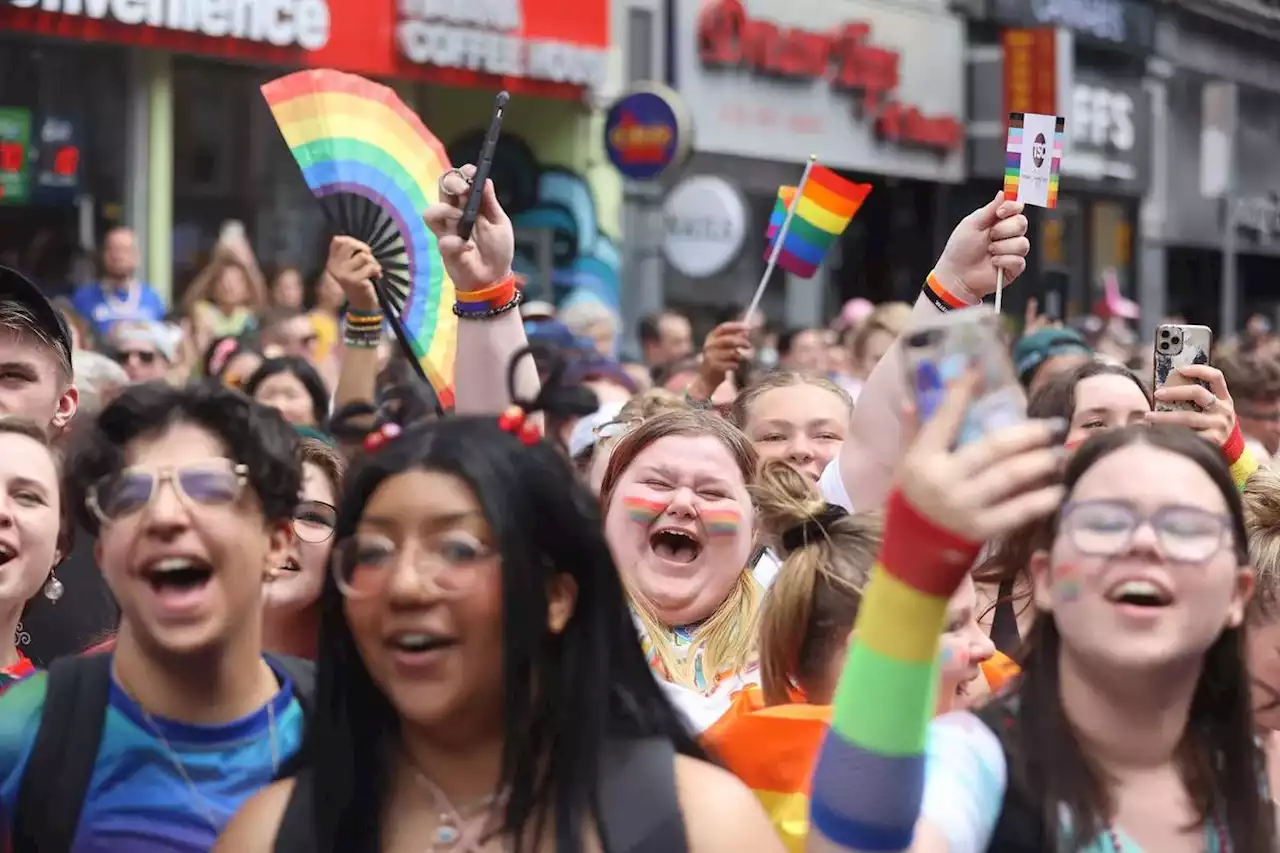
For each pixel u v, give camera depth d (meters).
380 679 2.49
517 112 17.70
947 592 2.30
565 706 2.48
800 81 20.94
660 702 2.57
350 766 2.55
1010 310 24.33
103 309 11.70
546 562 2.49
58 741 3.07
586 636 2.52
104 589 4.79
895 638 2.31
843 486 4.34
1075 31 25.00
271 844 2.54
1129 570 2.57
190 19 13.38
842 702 2.35
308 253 15.05
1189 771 2.66
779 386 5.59
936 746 2.59
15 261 13.14
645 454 4.37
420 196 5.26
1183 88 28.05
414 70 15.48
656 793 2.44
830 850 2.35
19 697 3.14
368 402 5.59
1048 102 23.11
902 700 2.31
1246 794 2.68
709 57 19.53
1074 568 2.60
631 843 2.41
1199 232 28.39
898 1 22.45
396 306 5.24
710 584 4.29
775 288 21.12
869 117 21.97
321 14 14.43
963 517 2.23
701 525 4.27
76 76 13.38
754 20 20.09
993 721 2.68
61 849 3.03
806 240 6.66
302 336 9.30
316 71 5.22
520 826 2.46
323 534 4.12
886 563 2.32
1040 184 4.32
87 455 3.06
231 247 12.04
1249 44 29.53
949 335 2.29
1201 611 2.57
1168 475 2.60
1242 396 7.60
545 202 17.66
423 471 2.47
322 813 2.53
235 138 14.51
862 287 22.94
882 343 9.40
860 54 21.69
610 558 2.54
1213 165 19.61
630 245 18.53
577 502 2.52
